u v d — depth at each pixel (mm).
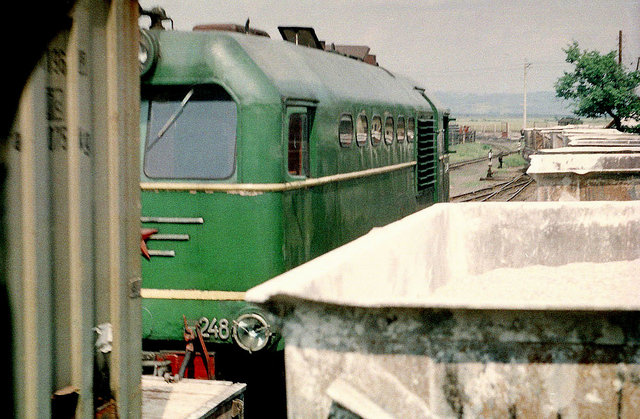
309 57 8047
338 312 2299
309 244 7199
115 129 3461
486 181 36312
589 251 4480
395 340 2277
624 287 3807
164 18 7027
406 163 11273
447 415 2266
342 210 8211
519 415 2238
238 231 6496
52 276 3137
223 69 6543
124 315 3510
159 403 4129
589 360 2199
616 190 8383
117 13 3465
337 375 2309
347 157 8375
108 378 3457
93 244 3346
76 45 3213
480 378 2248
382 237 3238
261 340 6305
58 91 3182
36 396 3039
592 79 43750
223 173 6551
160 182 6605
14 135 3045
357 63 10328
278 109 6527
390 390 2285
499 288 3980
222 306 6496
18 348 3059
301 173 7074
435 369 2264
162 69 6613
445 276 4234
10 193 3055
